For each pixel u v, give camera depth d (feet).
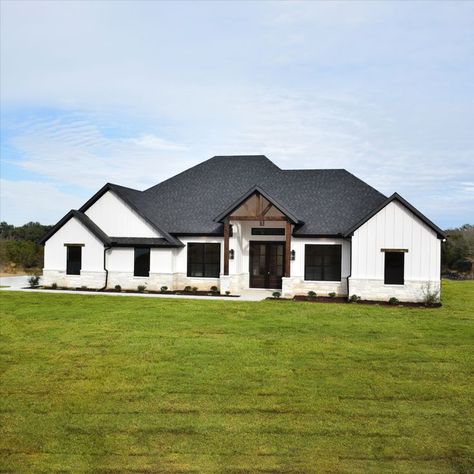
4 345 51.01
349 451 29.66
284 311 70.85
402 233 82.48
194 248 97.25
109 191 98.58
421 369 43.75
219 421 33.42
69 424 33.12
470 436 31.40
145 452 29.58
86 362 45.27
